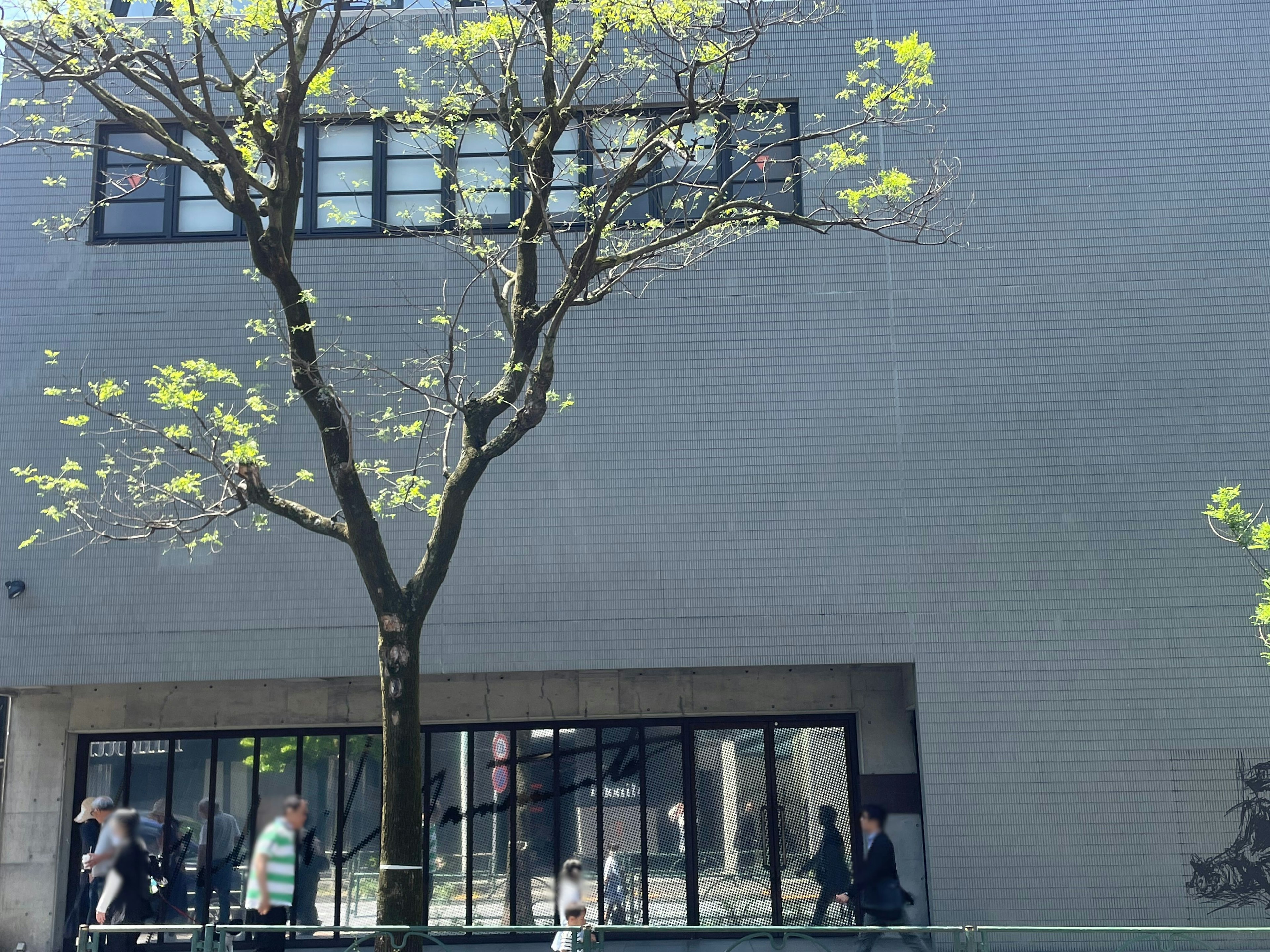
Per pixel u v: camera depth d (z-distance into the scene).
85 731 13.84
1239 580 12.67
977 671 12.57
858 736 13.78
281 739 13.89
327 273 13.40
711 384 13.19
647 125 11.58
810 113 13.55
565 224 13.31
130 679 12.63
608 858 13.60
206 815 13.71
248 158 9.86
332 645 12.73
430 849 13.60
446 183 13.48
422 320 13.28
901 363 13.19
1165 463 12.93
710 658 12.66
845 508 12.93
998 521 12.87
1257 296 13.20
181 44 13.60
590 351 13.25
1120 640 12.59
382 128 13.60
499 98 11.48
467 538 12.92
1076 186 13.41
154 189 13.59
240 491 8.72
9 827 13.52
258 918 9.77
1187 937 7.84
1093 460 12.96
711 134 10.52
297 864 13.53
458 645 12.73
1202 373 13.09
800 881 13.49
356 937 13.28
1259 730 12.37
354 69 13.63
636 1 9.80
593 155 13.30
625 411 13.15
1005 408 13.08
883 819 11.33
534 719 13.89
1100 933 11.97
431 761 13.86
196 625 12.75
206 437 10.42
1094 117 13.52
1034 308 13.24
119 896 9.57
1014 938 11.99
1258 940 11.86
